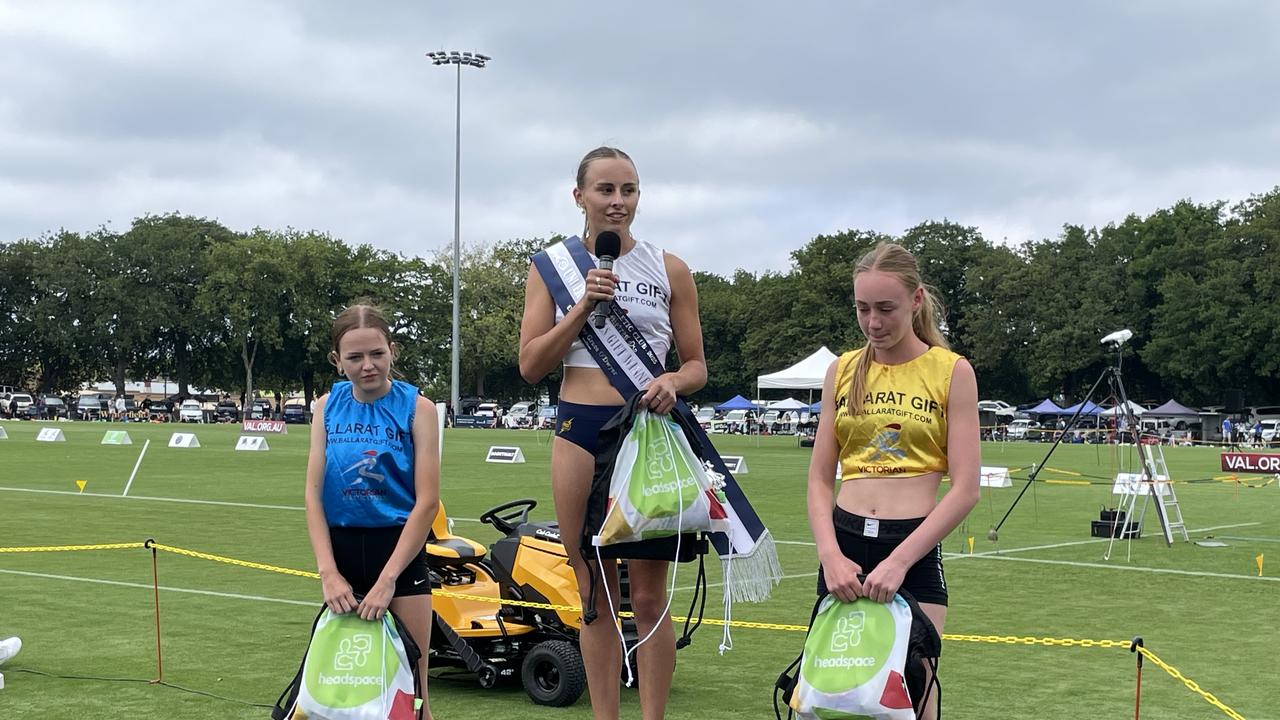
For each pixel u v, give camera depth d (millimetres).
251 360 85750
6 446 40875
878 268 4387
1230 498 26547
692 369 4562
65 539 16125
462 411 90875
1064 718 7211
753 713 7324
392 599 4746
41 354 94188
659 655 4738
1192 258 79000
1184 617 10914
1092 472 35875
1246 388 76188
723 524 4398
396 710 4457
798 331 83750
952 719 7164
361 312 4848
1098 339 80750
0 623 9898
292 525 18188
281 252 84125
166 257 89062
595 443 4605
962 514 4242
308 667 4496
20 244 92000
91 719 6953
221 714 7086
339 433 4844
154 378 100375
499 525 8539
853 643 4078
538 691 7633
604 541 4316
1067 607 11445
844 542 4457
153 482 26359
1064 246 86688
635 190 4625
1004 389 88875
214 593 11539
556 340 4457
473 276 89312
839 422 4543
